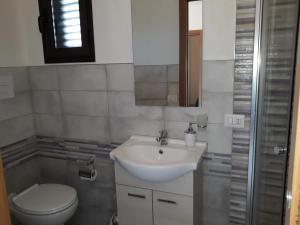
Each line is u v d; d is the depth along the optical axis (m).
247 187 1.75
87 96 2.12
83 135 2.22
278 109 1.10
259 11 1.48
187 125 1.89
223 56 1.70
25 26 2.18
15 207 1.93
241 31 1.63
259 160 1.52
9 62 2.08
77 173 2.32
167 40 1.82
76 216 2.43
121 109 2.05
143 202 1.76
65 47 2.10
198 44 1.74
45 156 2.40
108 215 2.31
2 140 2.07
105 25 1.95
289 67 0.91
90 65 2.06
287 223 0.66
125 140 2.10
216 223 1.97
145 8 1.83
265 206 1.37
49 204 1.92
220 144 1.83
